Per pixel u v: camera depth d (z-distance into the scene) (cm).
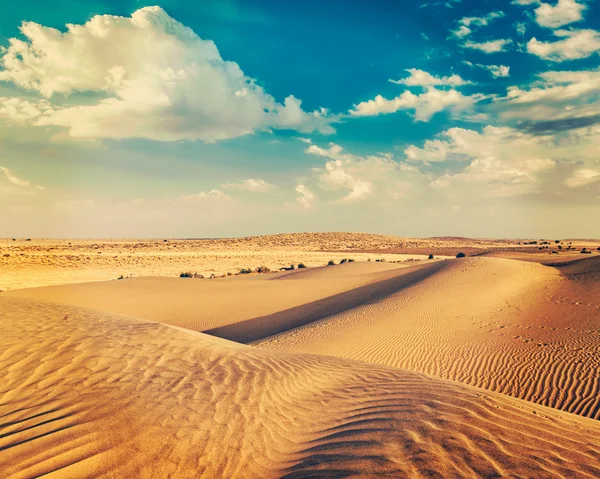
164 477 380
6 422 450
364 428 495
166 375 626
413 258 7688
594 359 1098
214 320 2098
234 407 545
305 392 646
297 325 1895
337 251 10175
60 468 371
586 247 8244
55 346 697
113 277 4359
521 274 2566
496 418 501
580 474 373
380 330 1500
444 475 372
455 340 1352
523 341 1312
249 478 397
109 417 474
